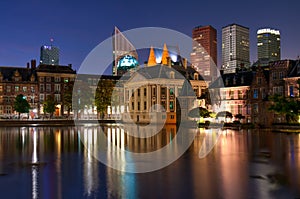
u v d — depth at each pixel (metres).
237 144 47.34
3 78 129.38
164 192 21.19
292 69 89.88
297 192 21.02
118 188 22.20
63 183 23.69
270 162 31.80
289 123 80.62
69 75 135.75
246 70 116.69
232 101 104.00
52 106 117.94
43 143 49.78
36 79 133.25
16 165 30.81
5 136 61.78
